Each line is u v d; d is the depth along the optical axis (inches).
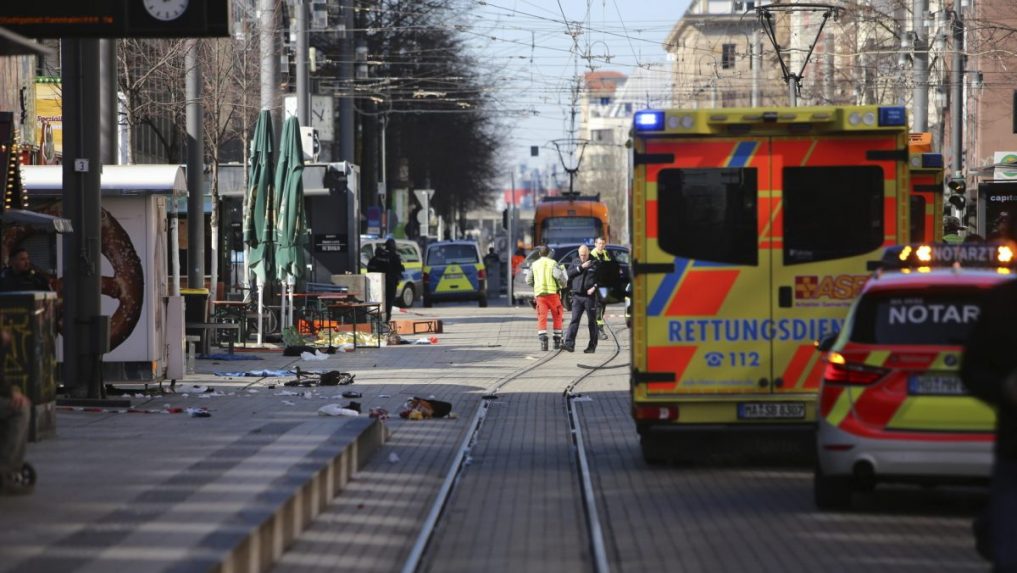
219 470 1334.9
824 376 1275.8
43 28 1806.1
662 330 1599.4
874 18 4886.8
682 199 1596.9
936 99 6683.1
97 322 2100.1
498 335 4224.9
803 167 1589.6
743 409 1592.0
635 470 1664.6
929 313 1251.8
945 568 1077.1
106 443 1561.3
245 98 4458.7
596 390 2628.0
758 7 4308.6
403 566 1111.0
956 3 5157.5
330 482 1405.0
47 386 1612.9
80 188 2101.4
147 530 1027.3
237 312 3521.2
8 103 3464.6
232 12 1846.7
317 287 4375.0
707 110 1588.3
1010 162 3882.9
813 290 1589.6
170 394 2343.8
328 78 6510.8
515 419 2207.2
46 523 1055.6
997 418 736.3
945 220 3179.1
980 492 1477.6
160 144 6176.2
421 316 4923.7
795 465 1704.0
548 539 1245.1
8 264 2151.8
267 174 3513.8
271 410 2080.5
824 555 1131.3
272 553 1100.5
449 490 1508.4
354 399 2354.8
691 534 1236.5
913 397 1230.3
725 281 1593.3
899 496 1445.6
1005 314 736.3
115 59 2541.8
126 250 2336.4
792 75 4247.0
